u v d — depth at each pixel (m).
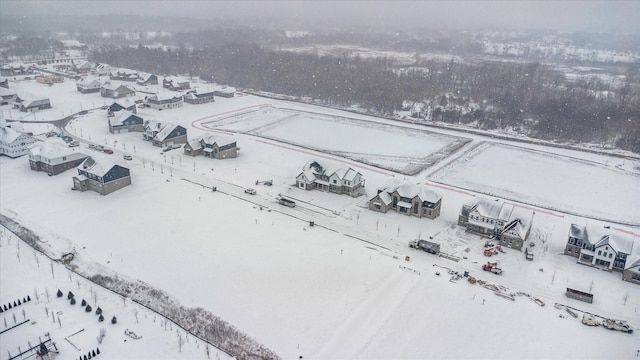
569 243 75.44
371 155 124.19
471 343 54.94
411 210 87.81
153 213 85.06
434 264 71.44
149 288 63.81
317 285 64.88
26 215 83.50
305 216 86.38
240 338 55.16
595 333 57.44
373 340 54.84
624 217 91.62
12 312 59.31
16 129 127.44
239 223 82.31
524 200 98.31
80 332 56.19
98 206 87.50
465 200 96.62
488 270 70.00
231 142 116.44
